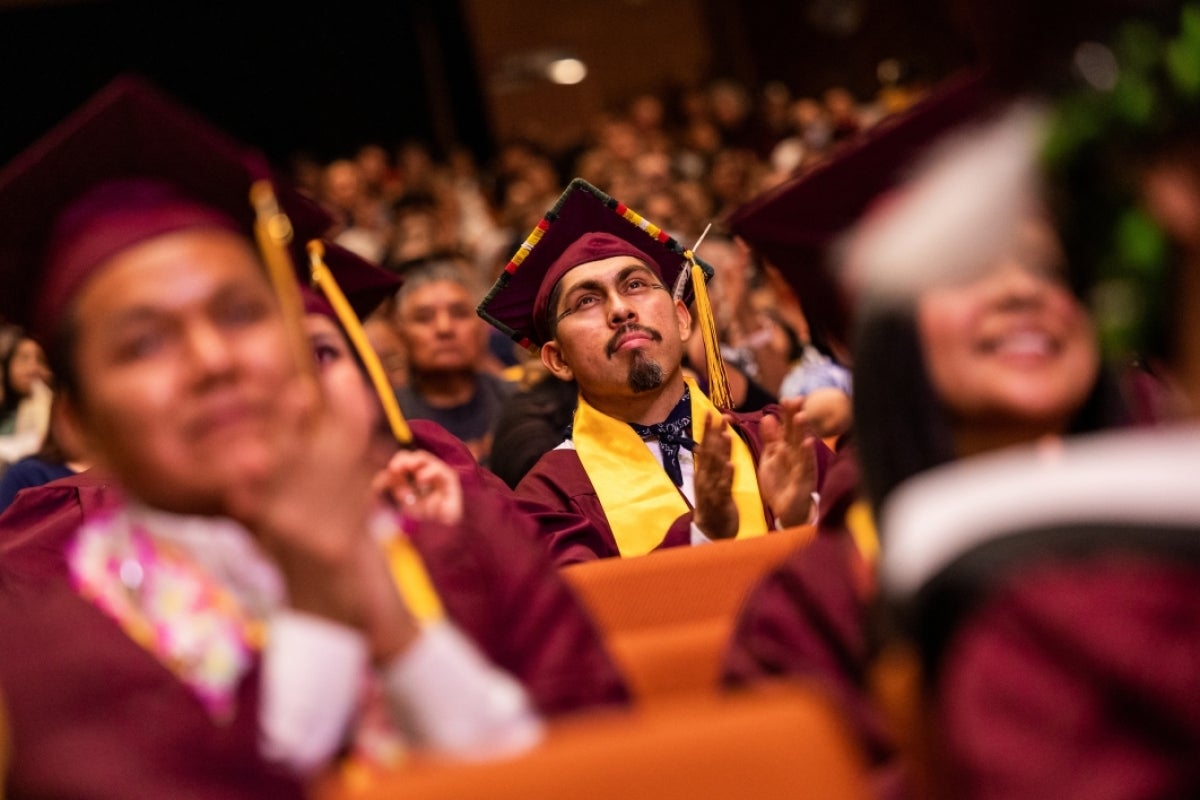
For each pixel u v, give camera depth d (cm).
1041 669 97
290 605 132
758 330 442
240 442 148
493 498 196
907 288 119
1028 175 113
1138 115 107
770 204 200
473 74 1377
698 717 115
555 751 113
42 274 172
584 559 312
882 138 192
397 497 198
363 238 957
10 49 1298
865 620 153
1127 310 111
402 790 112
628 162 1011
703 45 1351
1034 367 132
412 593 150
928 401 131
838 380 396
